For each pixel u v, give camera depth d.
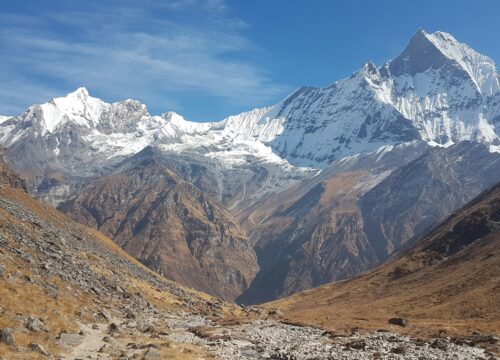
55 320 63.16
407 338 81.38
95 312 78.25
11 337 49.03
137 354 54.84
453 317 125.56
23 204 157.62
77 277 93.56
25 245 95.19
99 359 50.62
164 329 82.56
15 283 70.56
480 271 165.50
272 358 63.81
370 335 84.88
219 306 145.88
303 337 83.62
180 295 146.50
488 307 125.31
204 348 66.69
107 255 152.00
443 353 66.00
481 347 71.12
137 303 102.56
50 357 48.22
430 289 173.75
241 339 77.62
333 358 62.34
